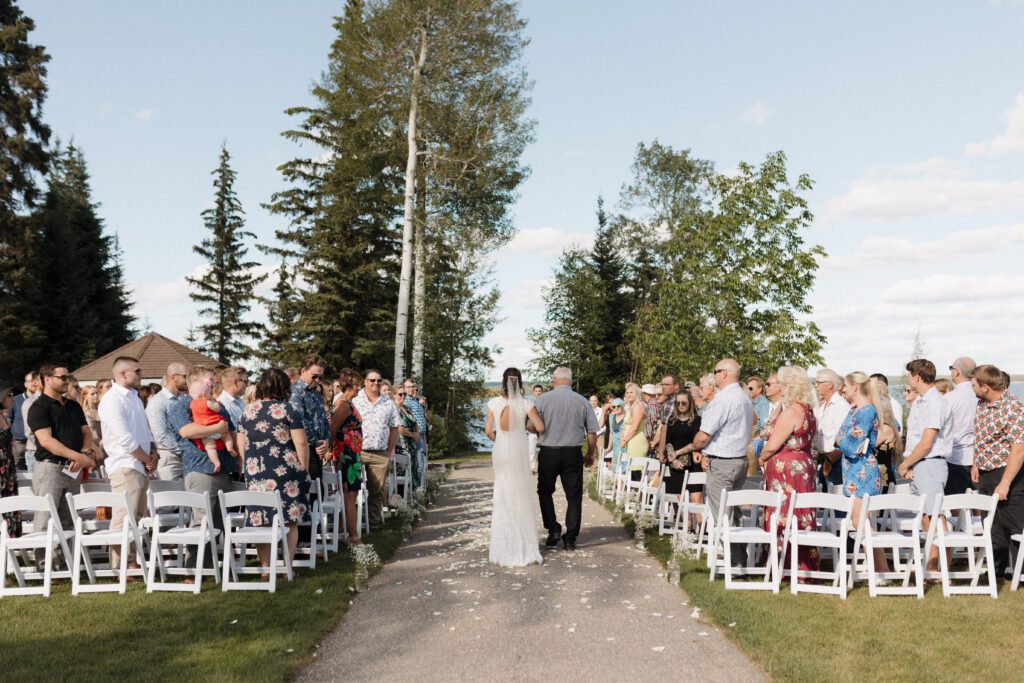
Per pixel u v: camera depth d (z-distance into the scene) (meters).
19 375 35.38
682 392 10.12
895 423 8.62
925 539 7.78
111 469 7.88
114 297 44.38
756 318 24.62
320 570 8.06
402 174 34.03
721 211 25.12
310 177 38.94
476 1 23.52
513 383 8.65
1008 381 7.40
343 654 5.51
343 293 34.41
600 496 14.73
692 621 6.24
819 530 8.39
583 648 5.58
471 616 6.41
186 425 8.00
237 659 5.21
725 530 7.19
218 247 48.91
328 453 8.88
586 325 41.53
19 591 7.00
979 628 5.84
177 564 7.89
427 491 15.47
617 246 42.81
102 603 6.71
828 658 5.19
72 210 42.59
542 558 8.67
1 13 31.11
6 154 30.28
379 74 24.45
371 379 10.84
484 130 24.33
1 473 7.86
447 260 27.88
